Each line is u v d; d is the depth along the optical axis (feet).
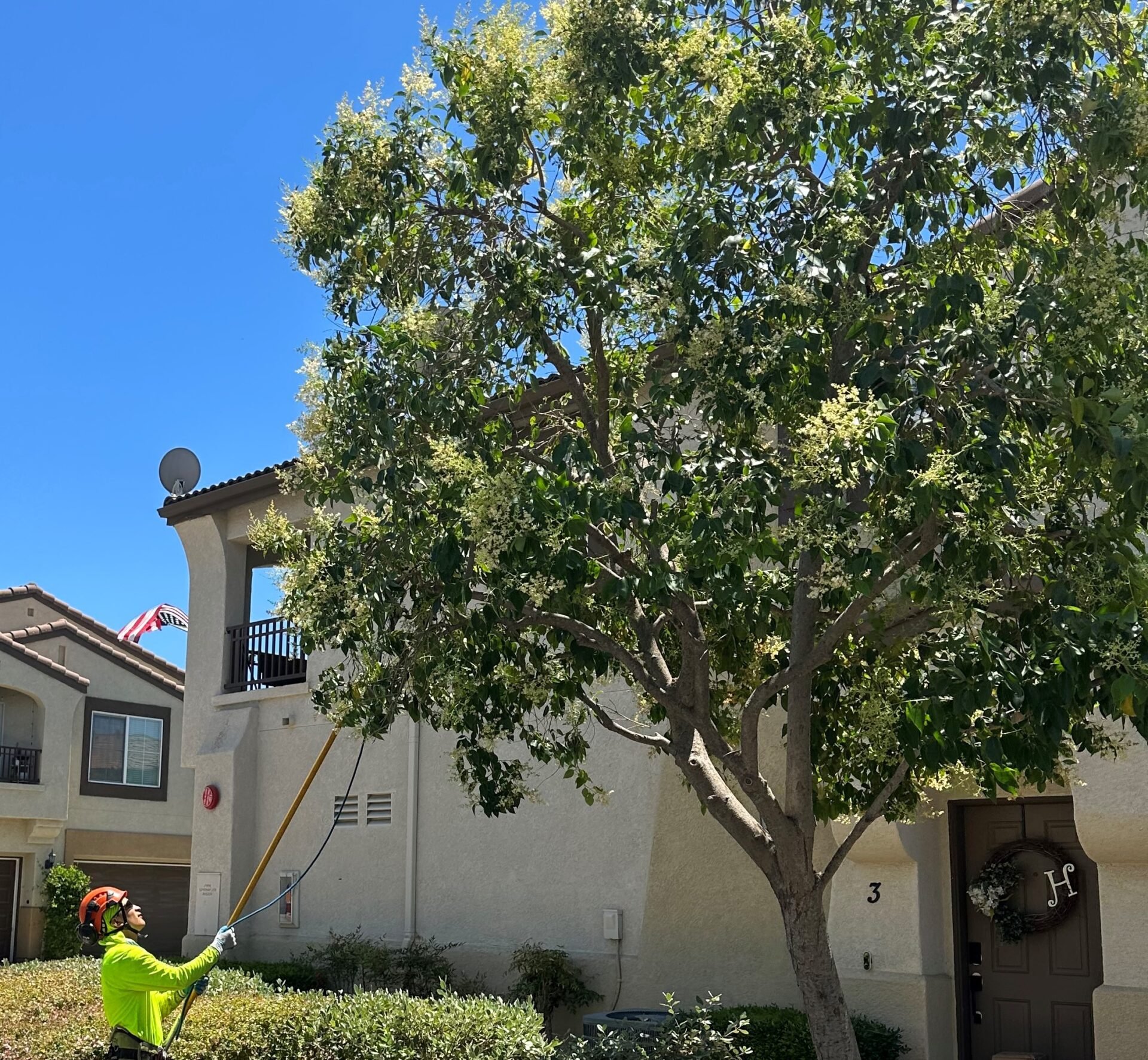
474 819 45.42
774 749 36.83
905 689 21.04
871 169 24.91
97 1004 33.14
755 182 24.04
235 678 56.34
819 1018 21.89
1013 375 22.06
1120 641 18.69
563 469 22.66
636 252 26.13
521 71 26.35
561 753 27.66
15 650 85.92
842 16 24.72
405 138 26.99
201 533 57.57
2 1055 29.32
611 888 40.65
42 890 84.99
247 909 53.21
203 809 55.06
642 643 24.98
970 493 19.70
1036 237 24.89
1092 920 31.60
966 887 33.78
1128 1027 28.30
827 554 20.08
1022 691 19.15
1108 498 21.36
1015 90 23.07
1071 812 32.48
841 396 20.04
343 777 50.93
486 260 27.66
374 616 24.89
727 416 22.08
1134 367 21.48
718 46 25.26
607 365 27.89
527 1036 25.73
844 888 34.50
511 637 25.41
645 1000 39.19
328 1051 27.45
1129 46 23.25
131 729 94.12
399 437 25.52
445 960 44.45
